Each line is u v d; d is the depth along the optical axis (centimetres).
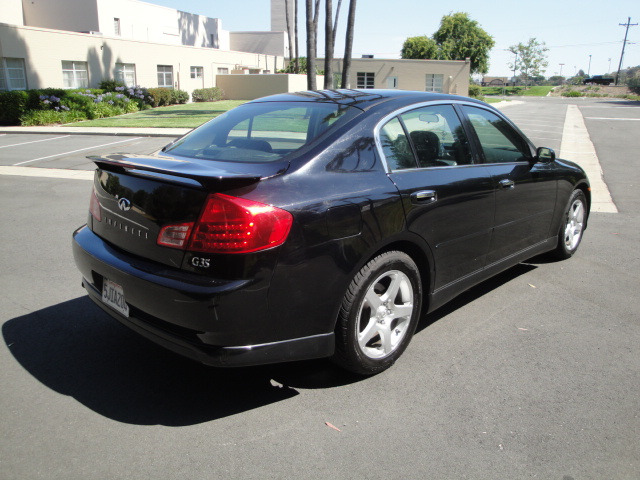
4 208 745
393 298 315
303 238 261
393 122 327
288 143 298
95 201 323
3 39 2172
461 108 384
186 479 231
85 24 3359
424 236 324
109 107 2477
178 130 1839
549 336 373
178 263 260
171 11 4162
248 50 5175
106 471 235
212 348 255
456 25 6988
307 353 278
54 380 310
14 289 445
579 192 519
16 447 250
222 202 248
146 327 276
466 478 234
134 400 292
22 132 1848
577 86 9181
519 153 431
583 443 258
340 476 234
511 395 299
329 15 2483
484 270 395
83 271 324
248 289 248
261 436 262
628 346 359
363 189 290
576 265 523
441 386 309
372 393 301
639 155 1338
